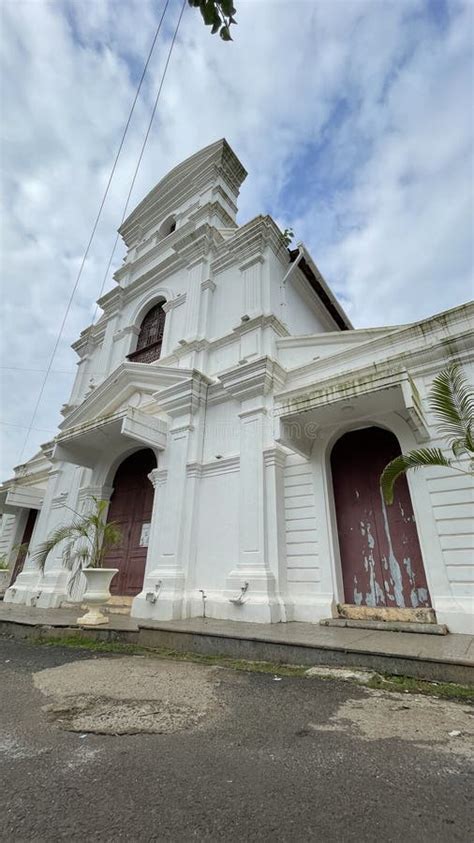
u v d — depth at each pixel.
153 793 1.85
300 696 3.19
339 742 2.35
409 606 5.72
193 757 2.20
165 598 6.60
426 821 1.61
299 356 8.05
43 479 14.51
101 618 6.15
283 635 4.68
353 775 1.98
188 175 14.39
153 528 7.94
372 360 7.00
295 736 2.45
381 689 3.33
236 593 6.21
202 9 2.35
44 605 9.12
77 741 2.42
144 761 2.15
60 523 10.72
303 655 4.14
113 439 9.41
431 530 5.40
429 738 2.38
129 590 8.48
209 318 9.99
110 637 5.59
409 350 6.24
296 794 1.82
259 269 9.41
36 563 10.55
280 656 4.27
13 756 2.24
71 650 5.24
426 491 5.60
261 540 6.43
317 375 7.54
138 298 13.08
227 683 3.59
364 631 5.00
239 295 9.65
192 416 8.34
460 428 4.78
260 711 2.88
